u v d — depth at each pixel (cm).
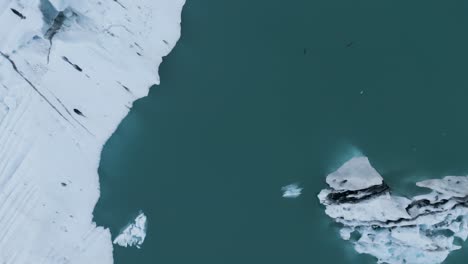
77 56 5275
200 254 5169
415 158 5100
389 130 5162
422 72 5212
